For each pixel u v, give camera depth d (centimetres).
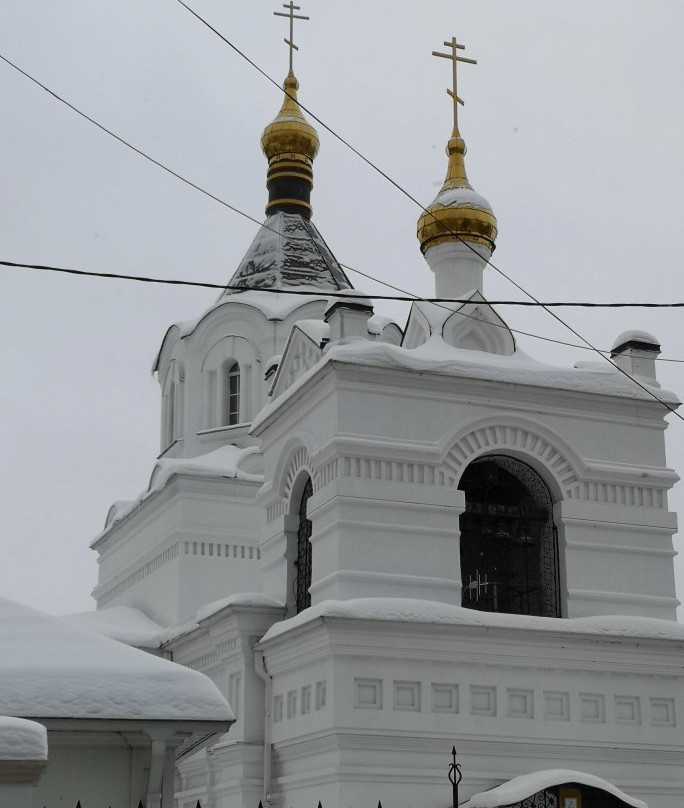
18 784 952
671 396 2195
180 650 2514
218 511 2912
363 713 1834
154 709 1218
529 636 1927
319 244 3491
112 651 1280
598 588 2078
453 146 2506
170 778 1321
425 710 1867
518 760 1902
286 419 2253
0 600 1341
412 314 2306
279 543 2269
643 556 2127
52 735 1295
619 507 2128
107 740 1317
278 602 2161
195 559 2864
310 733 1891
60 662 1237
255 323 3212
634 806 1764
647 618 2030
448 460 2052
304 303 3234
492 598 2111
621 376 2180
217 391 3244
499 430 2095
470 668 1914
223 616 2173
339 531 1959
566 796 1752
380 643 1867
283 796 1986
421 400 2056
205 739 1459
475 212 2381
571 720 1941
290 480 2259
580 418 2152
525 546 2150
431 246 2409
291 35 3697
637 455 2175
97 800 1302
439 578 1984
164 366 3475
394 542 1981
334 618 1828
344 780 1800
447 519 2022
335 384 2017
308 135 3584
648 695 2002
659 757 1978
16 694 1182
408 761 1845
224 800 2130
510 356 2216
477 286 2386
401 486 2005
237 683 2145
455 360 2075
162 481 2933
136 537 3191
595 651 1970
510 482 2180
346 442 1984
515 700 1927
